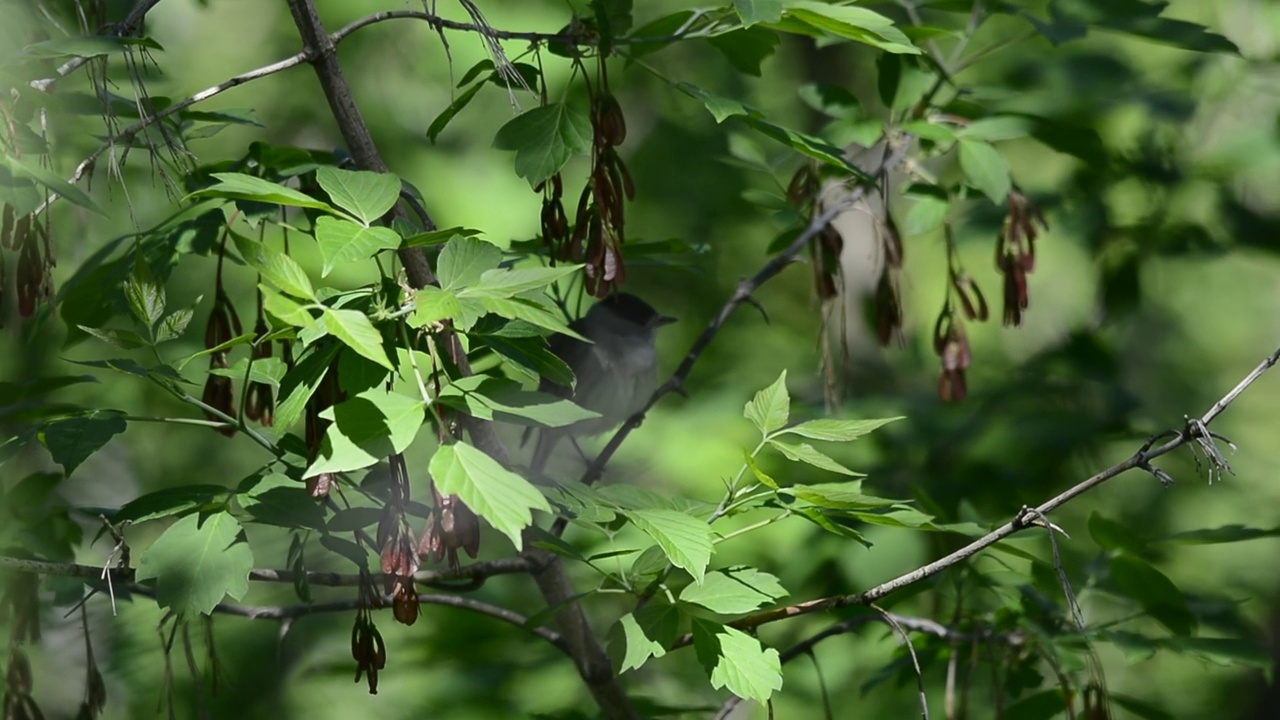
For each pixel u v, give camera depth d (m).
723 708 7.68
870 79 16.77
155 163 5.79
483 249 4.70
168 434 15.41
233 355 8.91
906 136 8.06
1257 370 4.75
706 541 5.00
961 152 7.51
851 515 5.77
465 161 17.59
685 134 18.53
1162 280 15.66
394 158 17.45
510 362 5.05
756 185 18.14
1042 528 7.05
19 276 5.38
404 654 10.12
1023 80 12.13
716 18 6.43
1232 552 16.62
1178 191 12.13
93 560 8.73
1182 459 14.16
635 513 5.16
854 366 13.71
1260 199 13.55
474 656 9.94
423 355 4.98
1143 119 12.64
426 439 13.50
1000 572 7.88
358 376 4.59
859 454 10.80
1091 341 12.11
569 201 16.86
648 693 10.69
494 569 6.65
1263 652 7.16
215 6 19.11
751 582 5.54
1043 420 11.00
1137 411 11.69
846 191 8.76
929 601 9.80
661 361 17.47
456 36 16.28
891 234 7.82
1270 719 15.07
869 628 10.09
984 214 11.02
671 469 12.76
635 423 7.75
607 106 5.91
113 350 12.47
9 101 5.07
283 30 19.03
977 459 11.12
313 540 7.07
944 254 18.92
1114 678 16.30
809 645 7.32
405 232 5.54
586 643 6.88
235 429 5.44
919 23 7.99
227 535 5.05
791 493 5.50
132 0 7.46
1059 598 7.84
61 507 6.63
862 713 11.79
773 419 5.52
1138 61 13.53
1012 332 18.98
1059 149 7.94
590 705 10.93
